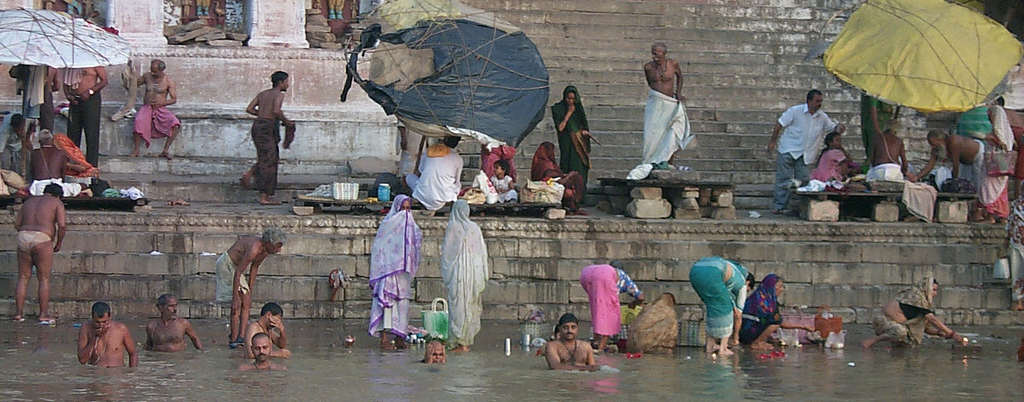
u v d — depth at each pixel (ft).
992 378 51.06
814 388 47.93
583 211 75.20
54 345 55.06
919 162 90.38
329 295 65.82
